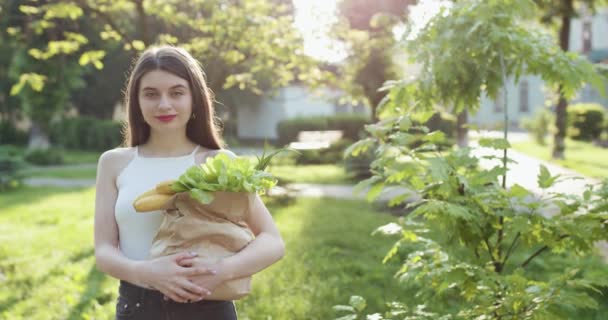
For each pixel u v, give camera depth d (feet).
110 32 28.32
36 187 51.29
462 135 63.26
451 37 9.43
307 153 67.00
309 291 17.38
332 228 27.45
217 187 5.85
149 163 6.91
